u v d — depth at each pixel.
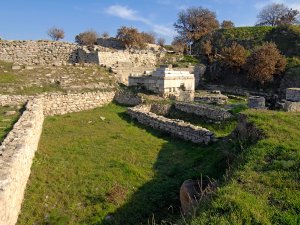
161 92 23.02
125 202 8.96
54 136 14.99
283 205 5.75
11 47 31.42
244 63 35.12
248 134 10.27
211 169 9.95
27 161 9.82
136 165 11.74
